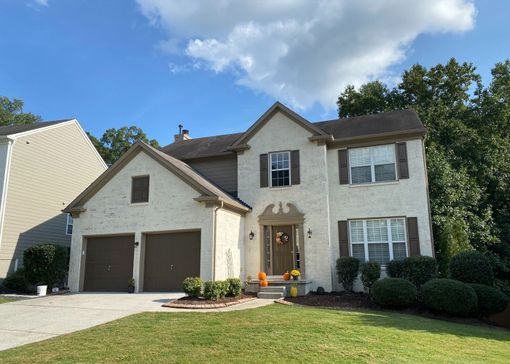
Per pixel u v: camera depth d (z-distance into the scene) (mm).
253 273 17484
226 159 20562
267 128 18828
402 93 30516
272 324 9266
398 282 13133
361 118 20250
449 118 28094
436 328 10188
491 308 12492
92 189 17766
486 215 21328
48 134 22609
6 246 19500
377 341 8148
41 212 21703
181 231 16328
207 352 7086
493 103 28141
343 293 15867
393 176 17031
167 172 16859
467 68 29625
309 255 16859
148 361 6617
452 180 20422
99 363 6578
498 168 24484
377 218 16828
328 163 18047
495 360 7457
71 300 14023
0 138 20062
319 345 7570
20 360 6844
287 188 17844
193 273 15859
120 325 9430
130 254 17016
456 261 14242
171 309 11727
